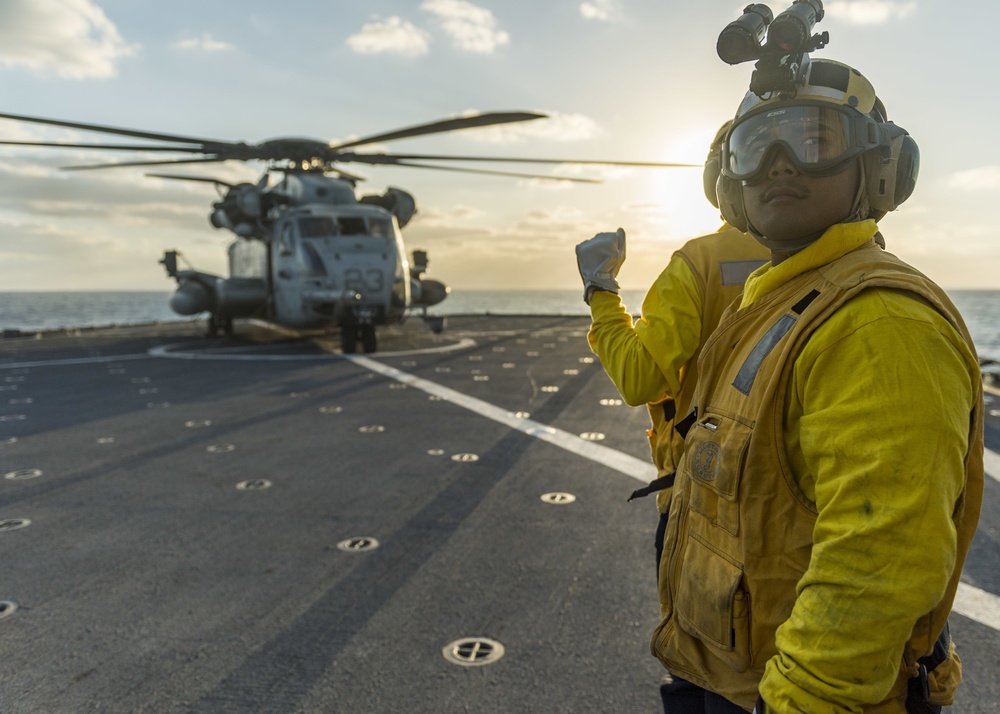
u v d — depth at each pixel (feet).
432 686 8.16
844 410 3.10
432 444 20.29
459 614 9.91
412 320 90.68
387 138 45.96
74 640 9.33
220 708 7.82
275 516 14.21
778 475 3.61
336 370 38.17
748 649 3.79
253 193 54.44
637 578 11.04
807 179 3.68
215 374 36.94
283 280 51.42
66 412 26.17
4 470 17.97
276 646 9.12
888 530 2.86
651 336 5.41
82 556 12.19
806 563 3.60
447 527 13.44
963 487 3.17
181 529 13.50
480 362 41.14
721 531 3.91
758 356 3.82
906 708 3.51
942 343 3.06
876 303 3.20
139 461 18.80
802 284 3.79
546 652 8.86
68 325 257.34
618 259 5.80
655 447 6.28
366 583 10.98
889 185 3.83
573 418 23.85
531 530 13.21
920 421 2.91
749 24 3.69
